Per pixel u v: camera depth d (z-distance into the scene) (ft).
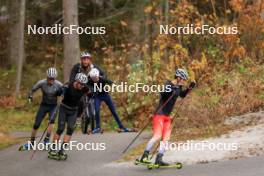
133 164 61.00
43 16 183.73
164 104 58.75
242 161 57.26
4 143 80.38
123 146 71.41
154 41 108.17
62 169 60.54
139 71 104.68
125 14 149.69
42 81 70.44
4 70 161.17
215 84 91.20
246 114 80.07
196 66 98.02
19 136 88.38
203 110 82.17
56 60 175.22
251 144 63.10
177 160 60.49
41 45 182.70
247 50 108.58
